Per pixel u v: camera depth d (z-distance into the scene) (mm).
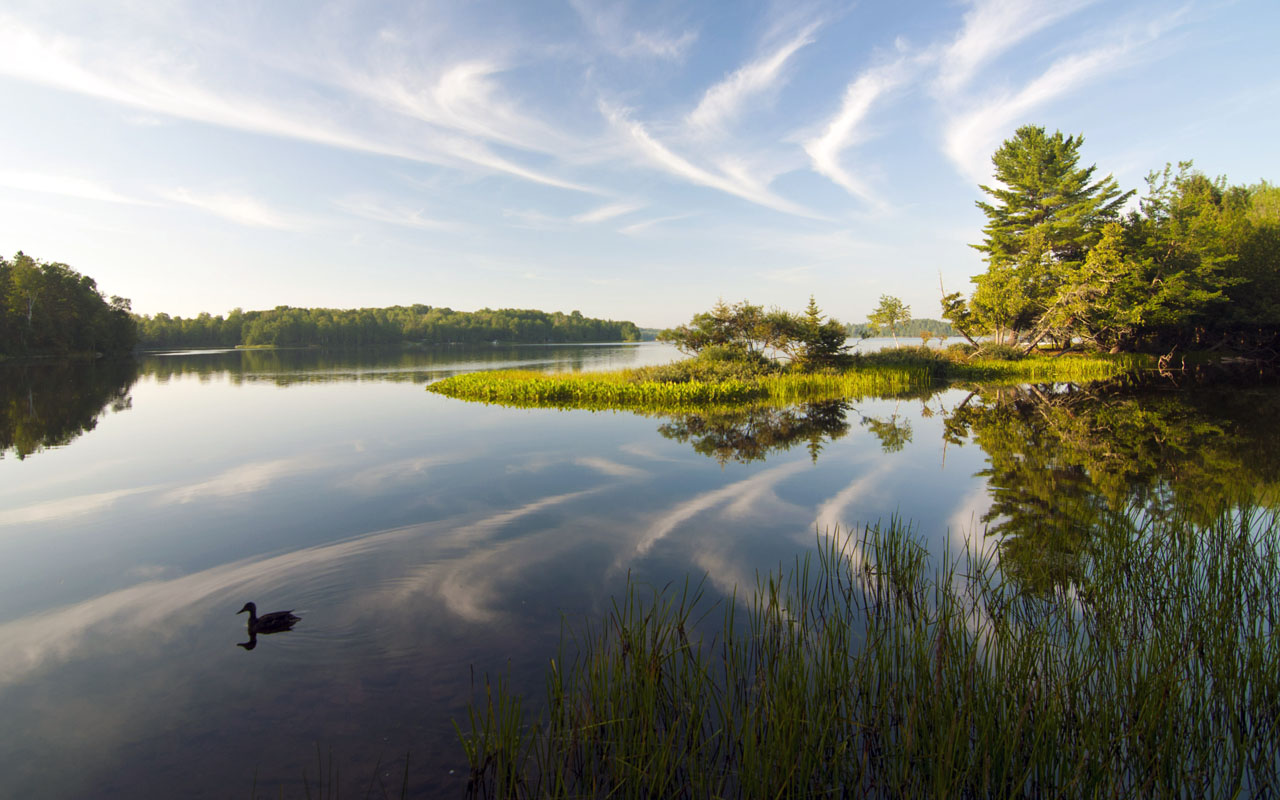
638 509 9812
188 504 10328
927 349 40625
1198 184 52250
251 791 3738
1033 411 21312
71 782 3834
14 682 4980
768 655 5016
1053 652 4773
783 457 13930
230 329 148250
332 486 11484
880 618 5855
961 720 3932
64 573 7348
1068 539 8047
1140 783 3551
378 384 37469
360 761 3996
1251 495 9984
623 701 4312
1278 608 5934
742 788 3621
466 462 13562
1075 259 44188
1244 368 35750
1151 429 16891
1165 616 5500
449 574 7098
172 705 4633
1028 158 46906
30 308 65750
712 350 33938
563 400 26234
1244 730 4262
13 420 21250
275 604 6359
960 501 10133
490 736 4117
